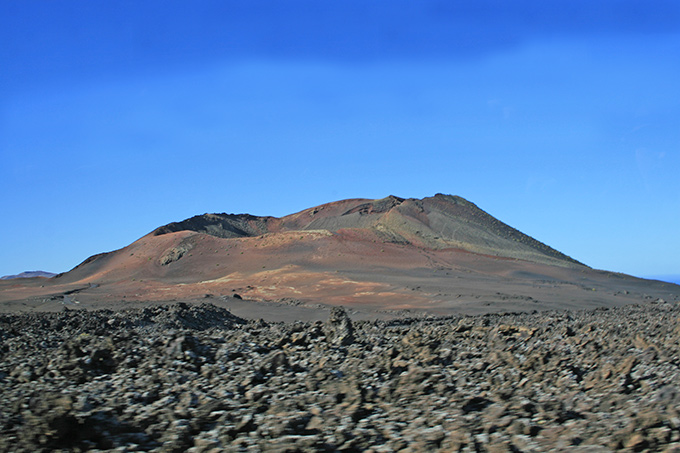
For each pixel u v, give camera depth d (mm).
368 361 17922
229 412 12633
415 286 106562
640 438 10375
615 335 25953
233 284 117625
